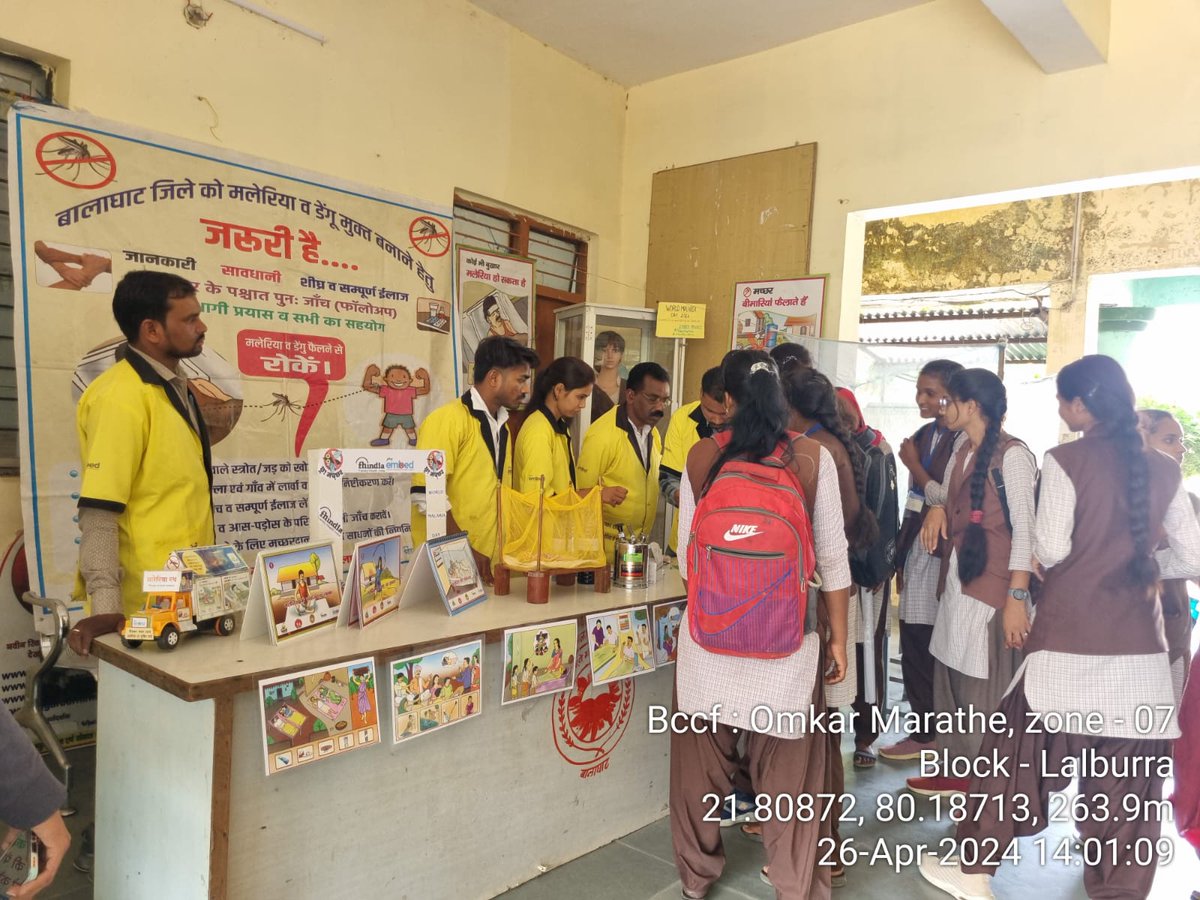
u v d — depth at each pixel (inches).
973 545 101.2
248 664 62.0
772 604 71.8
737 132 191.2
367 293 148.1
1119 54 143.1
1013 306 280.8
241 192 130.6
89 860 84.2
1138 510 78.5
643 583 101.1
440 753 75.4
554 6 170.9
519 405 109.0
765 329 184.2
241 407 131.3
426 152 164.7
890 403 162.4
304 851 65.3
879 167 169.5
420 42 162.2
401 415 153.6
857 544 92.5
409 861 73.4
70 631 72.7
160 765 63.6
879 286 297.7
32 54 114.5
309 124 144.9
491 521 107.7
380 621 77.9
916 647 123.4
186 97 128.4
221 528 129.3
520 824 83.7
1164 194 246.7
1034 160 151.3
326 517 78.0
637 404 136.8
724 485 74.0
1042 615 82.7
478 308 175.5
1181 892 89.3
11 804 41.8
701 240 196.7
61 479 110.6
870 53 171.0
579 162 199.3
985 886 85.7
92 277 114.2
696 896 83.0
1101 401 81.0
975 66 157.8
